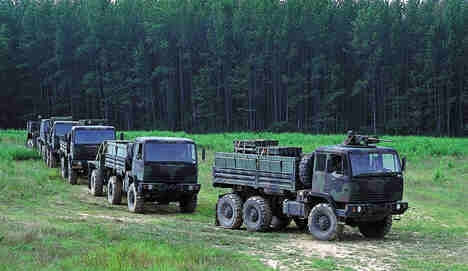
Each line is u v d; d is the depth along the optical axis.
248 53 112.50
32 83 114.81
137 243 14.73
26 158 44.12
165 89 117.19
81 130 31.39
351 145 17.41
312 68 110.88
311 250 15.51
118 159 25.34
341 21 116.69
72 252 13.65
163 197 23.12
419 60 108.00
